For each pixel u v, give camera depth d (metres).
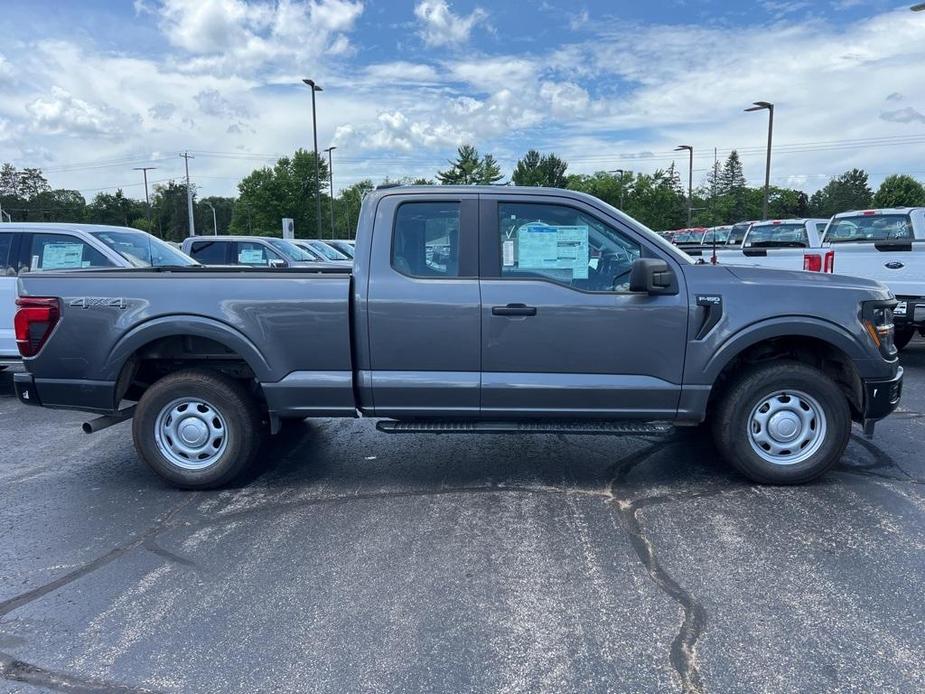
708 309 4.39
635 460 5.35
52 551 3.91
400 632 3.04
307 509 4.48
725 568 3.57
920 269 8.65
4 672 2.79
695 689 2.63
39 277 4.71
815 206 116.06
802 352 4.85
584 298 4.41
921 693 2.58
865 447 5.52
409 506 4.49
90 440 6.29
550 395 4.48
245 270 5.46
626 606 3.23
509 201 4.50
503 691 2.64
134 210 113.44
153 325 4.56
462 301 4.42
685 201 87.38
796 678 2.68
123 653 2.92
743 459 4.64
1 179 107.81
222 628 3.09
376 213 4.55
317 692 2.65
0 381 9.16
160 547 3.94
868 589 3.34
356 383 4.57
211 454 4.80
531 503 4.50
